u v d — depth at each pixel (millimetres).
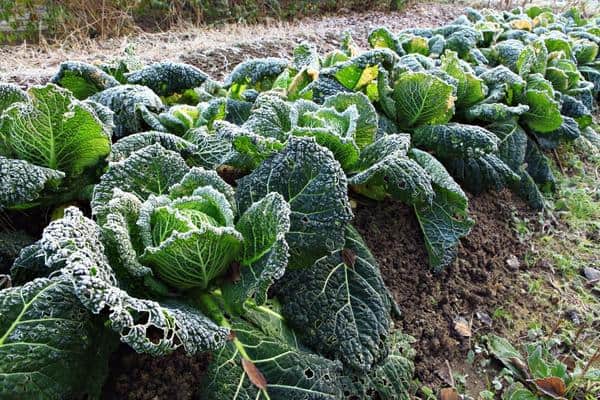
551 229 1735
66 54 2709
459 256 1461
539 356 1239
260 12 3883
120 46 2861
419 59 1813
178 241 812
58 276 890
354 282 1101
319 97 1487
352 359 1007
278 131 1200
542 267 1584
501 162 1652
